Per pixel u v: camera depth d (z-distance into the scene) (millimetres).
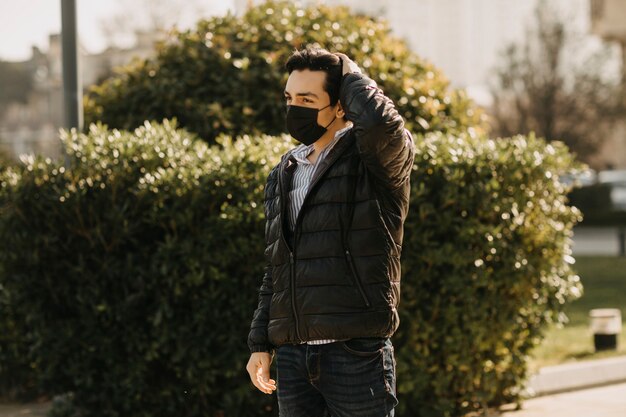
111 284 5629
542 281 6160
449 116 6934
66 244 5641
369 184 3248
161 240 5609
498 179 5883
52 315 5754
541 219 6152
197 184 5379
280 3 7418
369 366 3248
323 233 3236
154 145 5613
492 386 6191
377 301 3223
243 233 5465
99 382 5734
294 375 3344
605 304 11656
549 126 34219
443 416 5957
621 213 29469
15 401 6922
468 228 5676
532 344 6324
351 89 3227
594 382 7457
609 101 34438
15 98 56969
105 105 7117
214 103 6594
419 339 5832
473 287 5797
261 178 5426
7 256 5707
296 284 3264
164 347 5559
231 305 5531
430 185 5699
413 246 5664
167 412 5770
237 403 5680
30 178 5605
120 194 5559
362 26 7207
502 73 34656
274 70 6699
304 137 3391
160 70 7027
